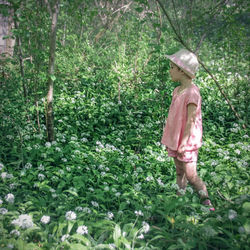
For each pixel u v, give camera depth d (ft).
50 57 14.94
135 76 25.26
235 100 23.40
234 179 13.56
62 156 15.30
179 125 11.57
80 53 30.35
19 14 15.67
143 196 12.41
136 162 15.57
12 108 16.74
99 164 14.92
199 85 26.20
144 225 9.80
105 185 13.35
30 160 14.26
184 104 11.48
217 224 10.42
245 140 19.19
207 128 20.79
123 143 18.21
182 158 11.68
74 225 10.27
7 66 21.01
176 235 9.72
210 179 14.01
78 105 21.76
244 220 9.46
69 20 30.12
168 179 14.71
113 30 36.78
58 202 11.50
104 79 26.81
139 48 26.81
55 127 18.70
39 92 17.04
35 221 10.12
